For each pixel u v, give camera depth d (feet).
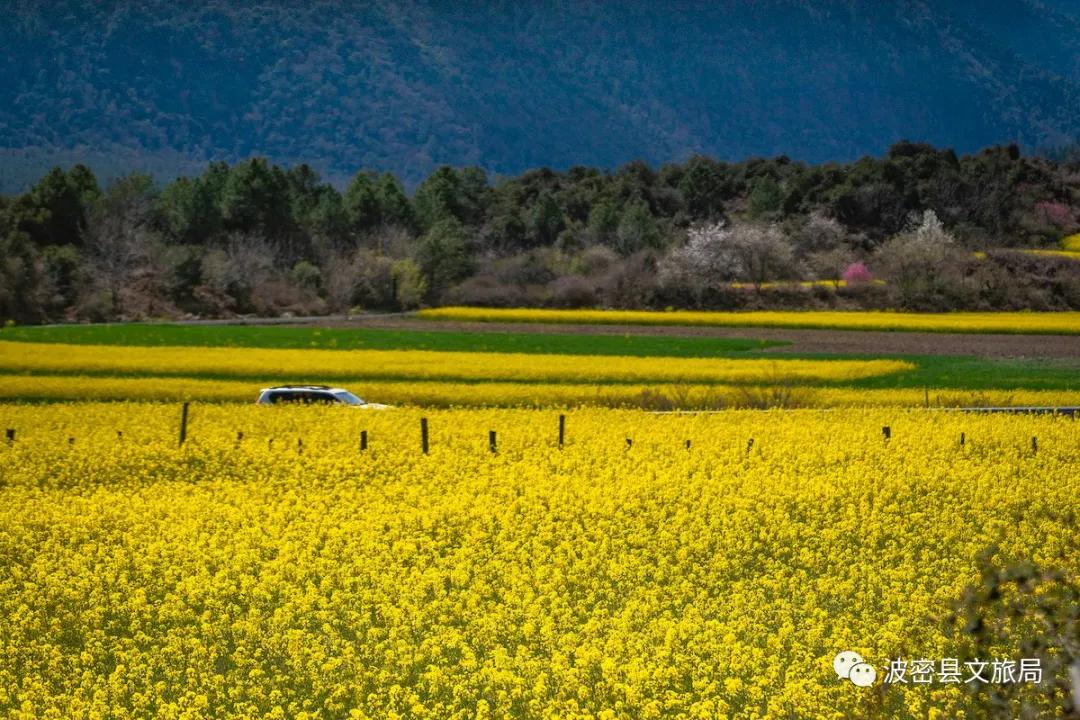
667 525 121.08
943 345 376.89
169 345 363.97
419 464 157.89
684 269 601.21
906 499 135.74
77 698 76.84
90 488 148.25
